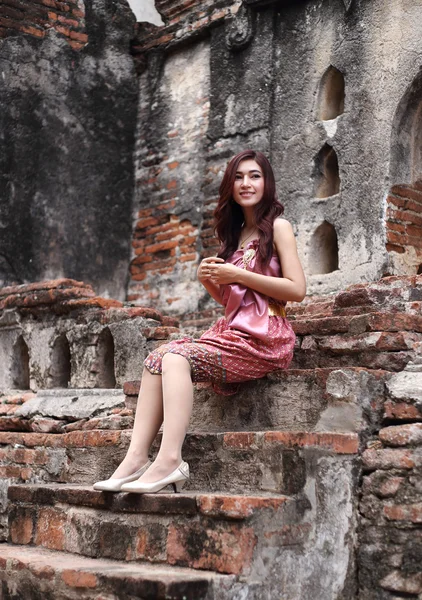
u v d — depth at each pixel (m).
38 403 4.83
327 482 2.90
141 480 2.95
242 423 3.38
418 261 5.63
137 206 7.45
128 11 7.57
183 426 3.03
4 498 4.39
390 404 3.00
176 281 7.02
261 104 6.45
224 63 6.80
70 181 7.10
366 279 5.55
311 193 6.01
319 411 3.12
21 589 2.96
